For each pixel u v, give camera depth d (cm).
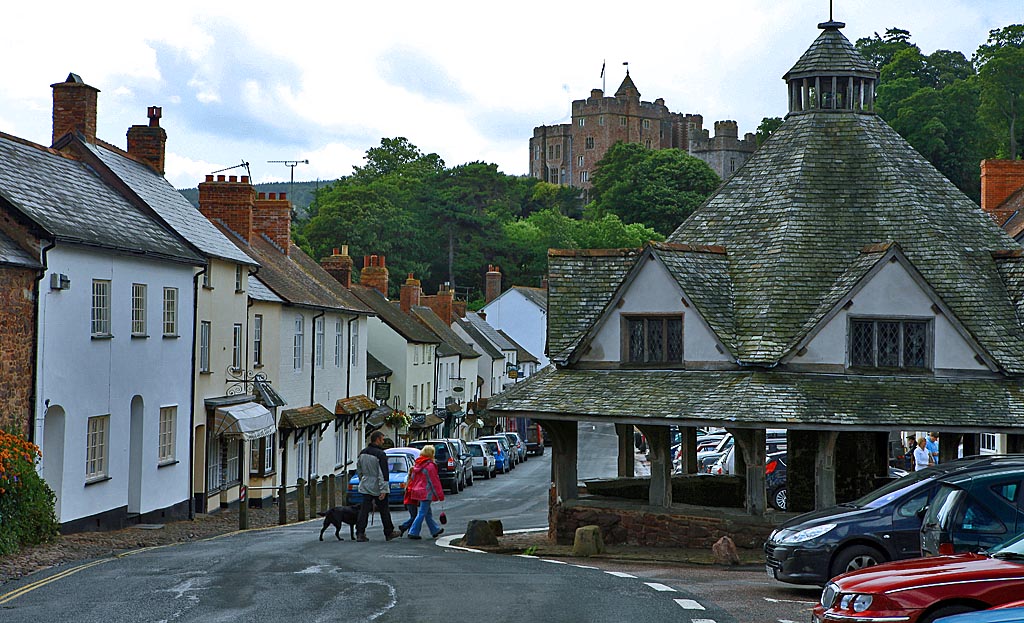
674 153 13050
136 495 2736
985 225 2388
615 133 19212
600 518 2122
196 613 1205
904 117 7719
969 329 2094
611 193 13038
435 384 6450
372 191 10762
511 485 4572
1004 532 1261
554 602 1302
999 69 8338
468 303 10481
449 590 1395
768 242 2325
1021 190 4228
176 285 2972
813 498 2278
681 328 2206
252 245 4228
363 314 4838
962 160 7625
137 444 2742
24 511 1988
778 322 2169
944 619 814
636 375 2205
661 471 2100
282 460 3853
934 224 2302
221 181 4034
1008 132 8331
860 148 2453
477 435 7675
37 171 2616
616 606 1275
